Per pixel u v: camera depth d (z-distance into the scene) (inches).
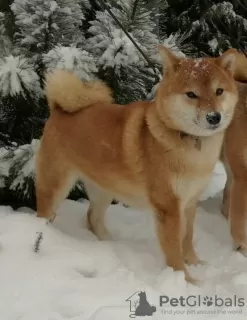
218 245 72.5
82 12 87.0
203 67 60.5
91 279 59.2
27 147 78.4
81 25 87.7
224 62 62.1
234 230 71.3
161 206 63.1
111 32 82.1
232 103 61.5
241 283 60.6
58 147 69.9
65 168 70.5
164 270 62.4
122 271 61.2
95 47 82.5
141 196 65.4
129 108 66.4
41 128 84.1
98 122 67.3
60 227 73.6
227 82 60.9
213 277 63.9
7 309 54.6
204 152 61.5
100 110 68.4
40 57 81.0
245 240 71.0
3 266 59.6
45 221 68.4
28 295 56.3
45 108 83.1
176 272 61.8
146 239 72.9
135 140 63.8
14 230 64.7
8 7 88.0
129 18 84.4
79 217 77.7
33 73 77.3
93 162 67.4
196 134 60.3
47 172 70.6
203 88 59.6
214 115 58.7
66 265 60.9
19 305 55.1
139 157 63.5
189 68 60.6
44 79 80.6
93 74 79.9
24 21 81.5
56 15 82.0
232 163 71.9
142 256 66.7
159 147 61.8
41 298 56.1
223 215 80.1
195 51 107.0
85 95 69.7
